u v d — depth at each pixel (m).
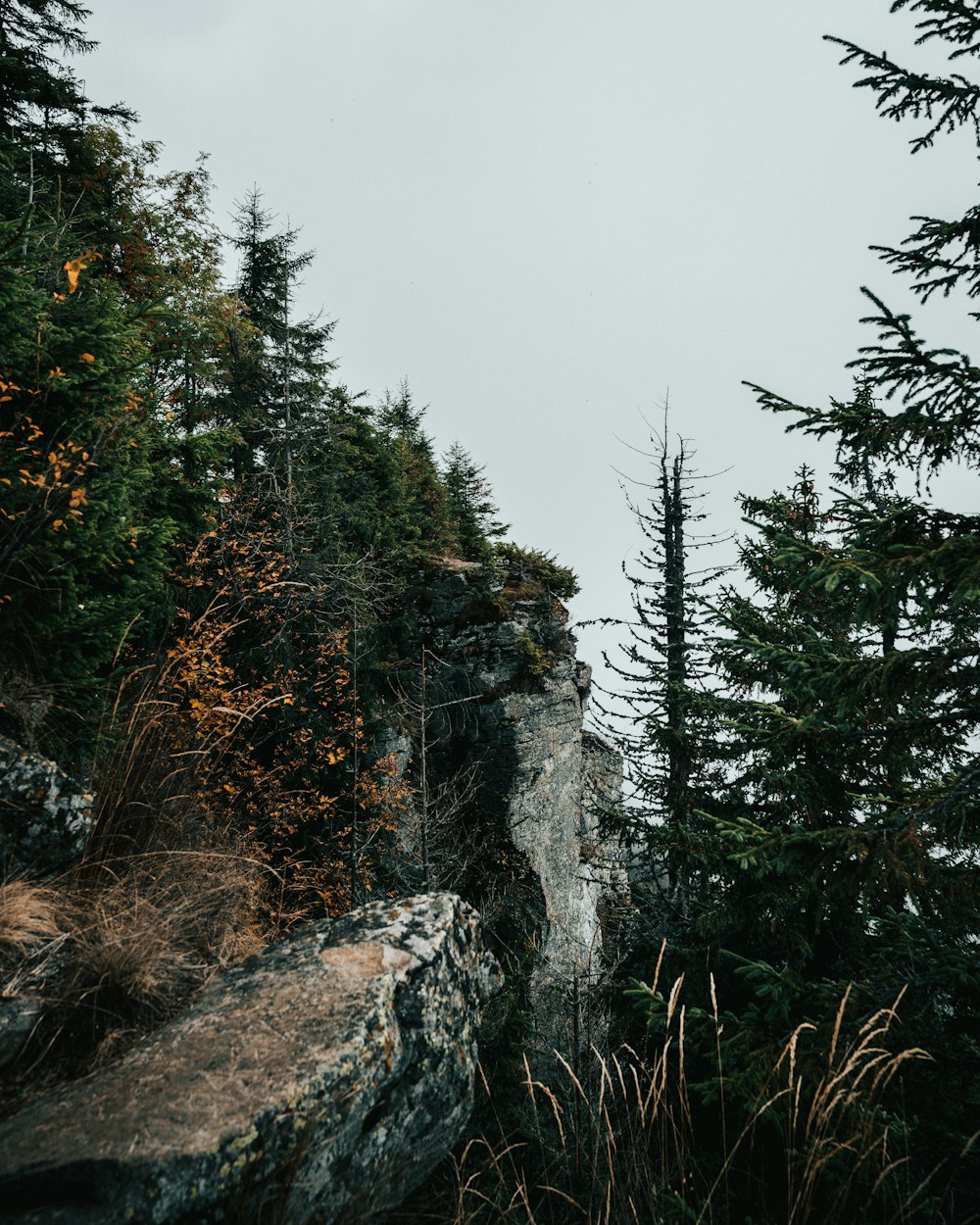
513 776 14.77
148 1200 1.99
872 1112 2.78
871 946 5.49
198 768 5.83
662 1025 3.31
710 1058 3.46
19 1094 2.48
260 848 6.54
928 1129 3.07
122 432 4.98
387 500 17.16
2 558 3.71
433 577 15.96
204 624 7.45
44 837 3.52
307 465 13.10
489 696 15.02
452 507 24.84
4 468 3.90
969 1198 2.90
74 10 10.09
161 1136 2.18
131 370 5.05
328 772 10.06
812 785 5.71
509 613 15.95
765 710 4.16
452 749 14.83
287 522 10.52
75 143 10.38
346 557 12.02
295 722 9.39
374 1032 2.89
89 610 4.33
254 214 15.55
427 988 3.38
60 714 4.22
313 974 3.24
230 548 9.34
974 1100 3.01
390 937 3.63
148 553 4.98
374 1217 2.82
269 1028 2.82
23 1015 2.73
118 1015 2.92
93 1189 1.99
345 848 9.09
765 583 7.86
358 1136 2.66
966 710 3.20
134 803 4.34
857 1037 3.20
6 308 3.99
